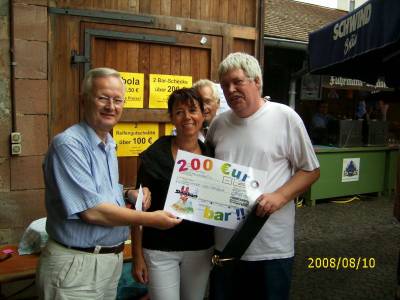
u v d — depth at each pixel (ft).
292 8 28.30
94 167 5.79
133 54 13.53
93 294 5.90
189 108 6.31
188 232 6.44
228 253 6.22
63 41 12.32
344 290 11.66
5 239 12.07
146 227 6.50
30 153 12.15
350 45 10.62
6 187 11.96
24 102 11.93
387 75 11.87
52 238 5.90
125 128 13.57
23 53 11.77
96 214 5.58
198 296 6.82
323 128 24.13
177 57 14.32
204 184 6.22
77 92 12.64
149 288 6.54
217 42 14.87
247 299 7.11
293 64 27.66
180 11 14.10
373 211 21.22
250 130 6.55
